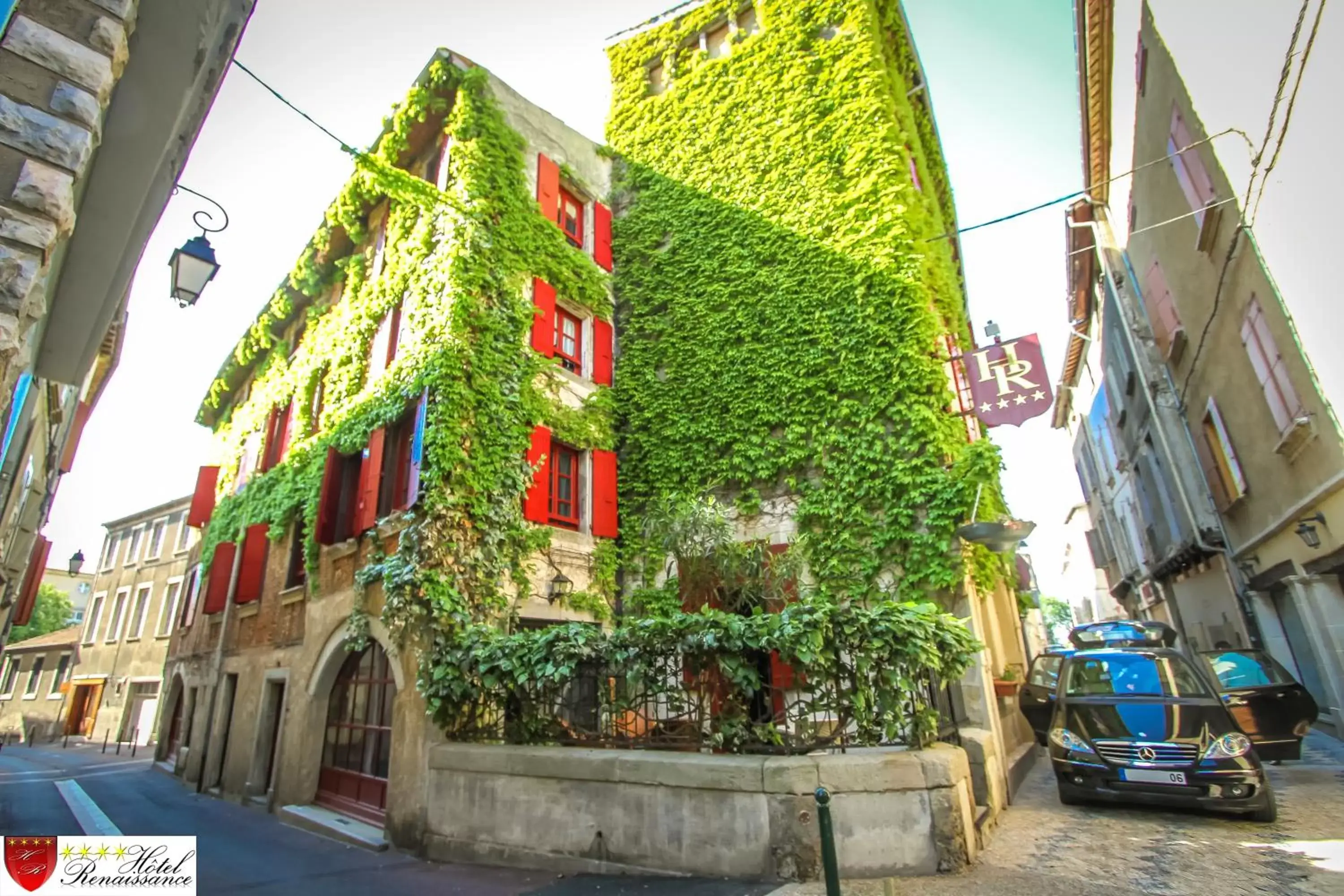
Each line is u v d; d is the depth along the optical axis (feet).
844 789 16.31
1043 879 15.24
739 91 42.52
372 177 39.17
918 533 28.02
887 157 34.58
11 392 11.75
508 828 20.58
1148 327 53.36
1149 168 44.62
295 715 33.71
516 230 35.50
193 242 21.11
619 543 35.70
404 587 25.85
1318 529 30.96
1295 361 29.19
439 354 29.66
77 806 35.06
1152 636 35.37
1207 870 15.48
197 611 52.80
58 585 135.85
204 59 14.12
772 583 28.48
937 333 31.27
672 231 41.96
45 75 11.45
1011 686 29.45
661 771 18.17
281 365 48.73
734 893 15.49
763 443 33.71
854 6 39.50
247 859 23.06
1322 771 26.58
